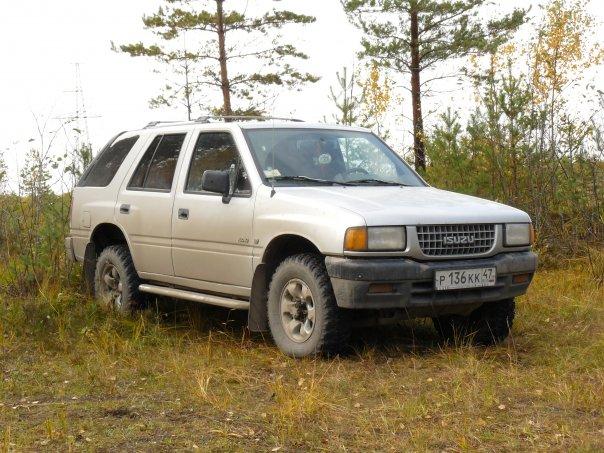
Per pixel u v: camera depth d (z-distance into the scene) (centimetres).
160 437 449
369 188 668
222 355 639
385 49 2170
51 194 941
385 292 582
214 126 718
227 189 664
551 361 606
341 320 602
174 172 736
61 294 789
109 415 492
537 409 493
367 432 453
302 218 608
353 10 2166
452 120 1149
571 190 1045
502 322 668
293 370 590
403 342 686
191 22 2594
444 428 459
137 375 586
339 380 557
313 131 718
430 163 1202
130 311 771
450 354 628
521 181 1104
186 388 546
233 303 661
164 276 737
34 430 461
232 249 664
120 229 778
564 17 1869
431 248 598
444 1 2128
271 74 2702
